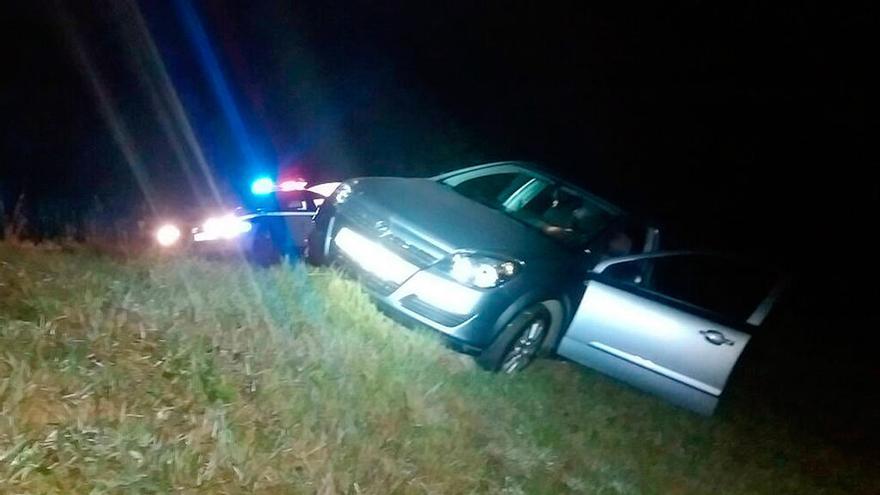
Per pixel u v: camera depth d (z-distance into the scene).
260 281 6.24
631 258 6.86
